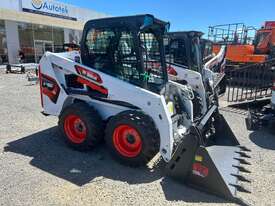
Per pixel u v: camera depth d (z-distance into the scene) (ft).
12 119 21.22
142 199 10.77
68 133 15.30
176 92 15.65
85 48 14.61
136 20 12.76
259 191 11.46
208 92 21.45
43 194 11.02
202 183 11.29
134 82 13.42
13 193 11.04
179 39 22.12
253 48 44.80
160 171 13.01
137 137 12.78
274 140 17.70
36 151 15.19
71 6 79.87
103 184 11.85
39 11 68.44
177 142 13.23
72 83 15.40
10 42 64.49
